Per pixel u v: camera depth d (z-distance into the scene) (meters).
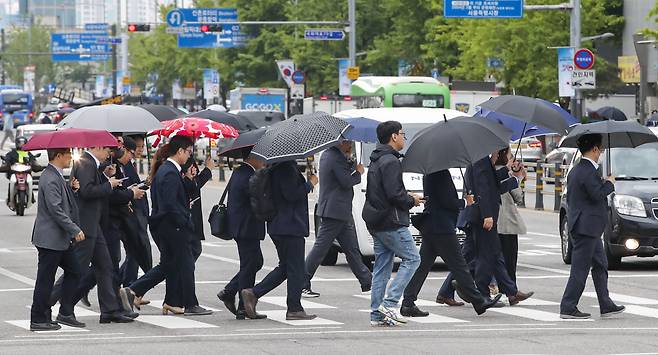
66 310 35.34
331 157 39.12
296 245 36.09
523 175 39.16
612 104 165.62
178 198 36.75
